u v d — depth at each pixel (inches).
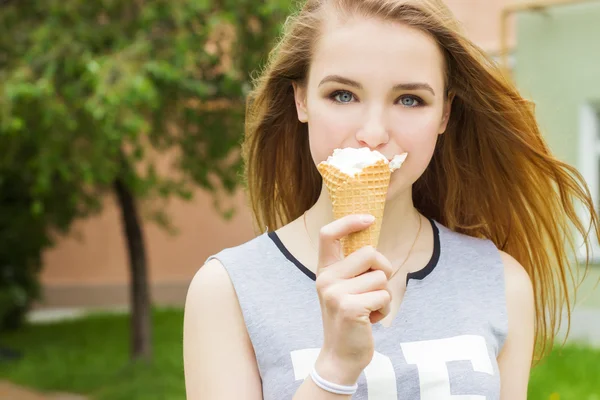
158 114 342.0
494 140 84.6
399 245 76.5
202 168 355.9
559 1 411.8
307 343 69.4
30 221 470.6
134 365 352.8
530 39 431.5
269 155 87.9
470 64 76.9
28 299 524.7
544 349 92.3
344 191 64.2
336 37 69.6
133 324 373.4
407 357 69.8
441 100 73.0
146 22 304.2
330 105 70.2
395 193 71.0
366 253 59.6
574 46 416.8
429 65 70.2
